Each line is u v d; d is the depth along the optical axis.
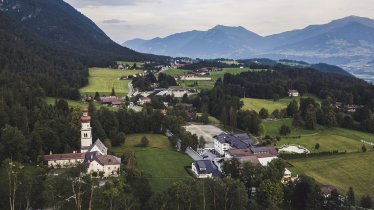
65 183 144.25
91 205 131.00
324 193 149.88
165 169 180.75
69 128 196.12
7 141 168.00
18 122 197.00
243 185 140.62
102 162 164.00
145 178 150.50
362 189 170.88
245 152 196.12
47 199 132.38
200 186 143.62
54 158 172.62
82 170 153.38
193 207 133.50
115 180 146.25
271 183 145.00
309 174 186.00
